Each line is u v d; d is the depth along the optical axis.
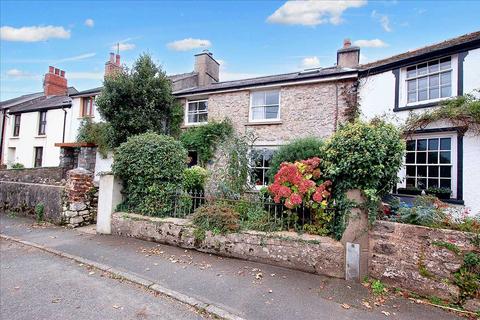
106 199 6.66
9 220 7.90
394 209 4.52
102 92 12.13
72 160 14.88
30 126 18.56
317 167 4.92
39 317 3.01
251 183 7.91
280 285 3.95
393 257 3.90
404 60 8.48
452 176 7.39
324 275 4.30
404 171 8.30
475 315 3.22
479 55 7.20
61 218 7.35
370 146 4.08
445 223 3.82
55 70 21.00
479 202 6.84
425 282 3.63
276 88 11.20
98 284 3.93
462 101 7.16
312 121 10.33
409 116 8.23
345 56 11.34
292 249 4.54
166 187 6.39
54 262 4.77
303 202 4.76
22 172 14.03
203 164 11.63
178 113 12.88
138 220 6.15
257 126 11.28
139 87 11.96
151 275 4.21
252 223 5.10
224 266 4.63
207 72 15.79
